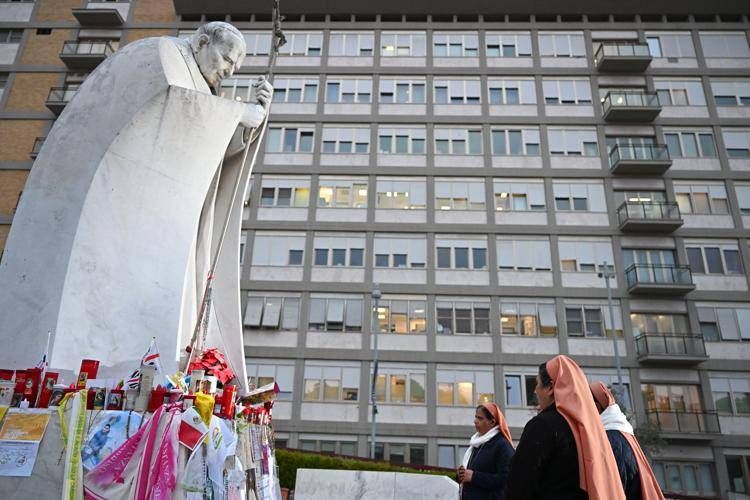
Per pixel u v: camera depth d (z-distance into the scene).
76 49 32.81
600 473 2.34
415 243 28.67
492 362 26.52
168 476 2.67
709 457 25.05
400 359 26.64
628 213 28.38
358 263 28.39
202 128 4.22
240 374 5.11
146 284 3.89
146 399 2.98
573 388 2.59
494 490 3.82
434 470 14.38
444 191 29.55
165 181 4.10
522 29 32.56
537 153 30.11
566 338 26.84
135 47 4.36
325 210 29.31
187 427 2.80
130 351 3.71
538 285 27.78
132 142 3.99
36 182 4.03
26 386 2.99
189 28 33.47
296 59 32.38
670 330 27.08
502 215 29.02
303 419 25.94
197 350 4.58
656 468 25.09
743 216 28.77
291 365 26.81
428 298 27.64
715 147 30.02
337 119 31.08
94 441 2.82
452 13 33.12
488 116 30.83
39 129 31.88
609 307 25.92
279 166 30.19
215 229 5.25
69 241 3.73
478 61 32.03
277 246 28.77
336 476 7.58
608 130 30.42
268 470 4.27
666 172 29.42
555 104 31.05
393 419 25.80
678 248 28.17
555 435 2.44
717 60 31.59
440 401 26.02
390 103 31.41
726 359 26.42
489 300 27.67
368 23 32.97
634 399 25.75
